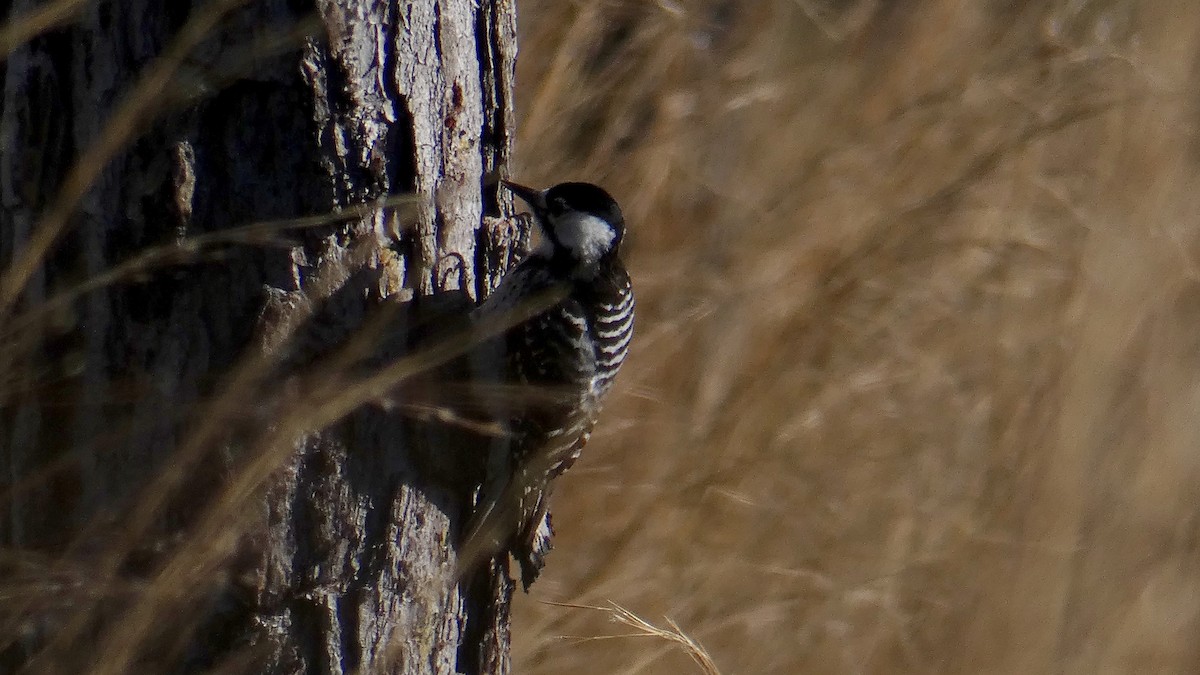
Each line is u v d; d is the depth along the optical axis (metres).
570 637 9.47
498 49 7.01
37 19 5.27
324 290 6.19
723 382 11.56
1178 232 13.71
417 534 6.63
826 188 12.34
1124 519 12.59
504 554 7.35
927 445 12.03
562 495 10.93
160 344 6.05
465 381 7.02
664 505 10.90
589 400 7.88
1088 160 13.42
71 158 5.92
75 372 6.00
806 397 11.58
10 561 5.96
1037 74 13.24
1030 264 12.94
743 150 12.57
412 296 6.49
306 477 6.20
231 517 5.99
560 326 7.64
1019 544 11.92
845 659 10.88
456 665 6.99
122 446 6.05
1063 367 12.71
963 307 12.62
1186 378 13.38
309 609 6.31
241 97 6.00
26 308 5.96
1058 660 11.71
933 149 12.52
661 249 12.23
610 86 12.02
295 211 6.14
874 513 11.61
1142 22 14.18
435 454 6.64
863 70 13.05
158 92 5.79
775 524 11.13
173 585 5.64
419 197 6.04
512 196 7.96
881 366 11.94
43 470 6.05
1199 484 13.16
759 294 11.82
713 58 12.77
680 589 10.62
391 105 6.33
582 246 7.88
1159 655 12.17
